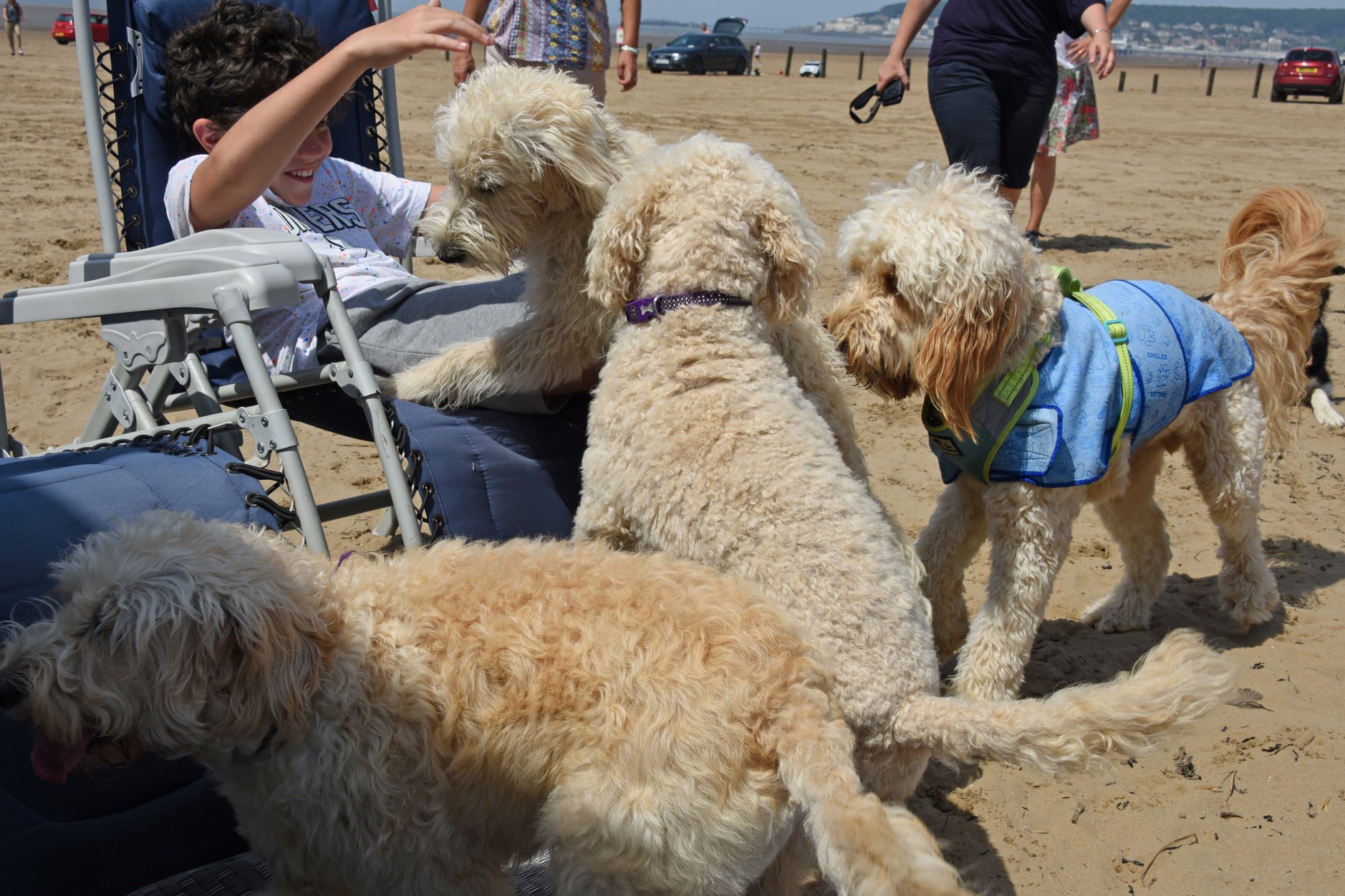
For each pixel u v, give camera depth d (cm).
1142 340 341
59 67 2530
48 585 210
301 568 202
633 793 189
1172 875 283
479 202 314
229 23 360
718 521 244
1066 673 379
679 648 197
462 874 202
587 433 300
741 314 280
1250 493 387
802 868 222
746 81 3212
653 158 300
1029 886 279
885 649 230
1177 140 1944
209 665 180
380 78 455
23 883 211
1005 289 303
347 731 193
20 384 576
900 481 516
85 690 178
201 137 363
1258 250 422
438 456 293
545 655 197
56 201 1017
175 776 229
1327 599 427
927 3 562
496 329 337
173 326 292
